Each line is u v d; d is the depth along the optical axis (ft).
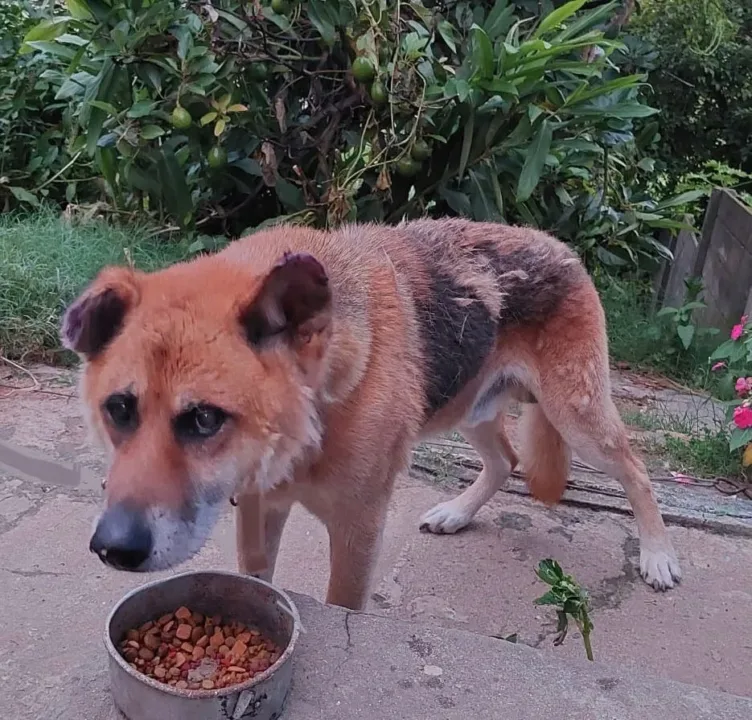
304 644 2.86
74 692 2.79
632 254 9.52
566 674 2.86
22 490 4.57
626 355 8.48
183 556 2.64
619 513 5.28
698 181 14.15
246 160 7.65
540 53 6.64
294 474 3.16
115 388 2.67
